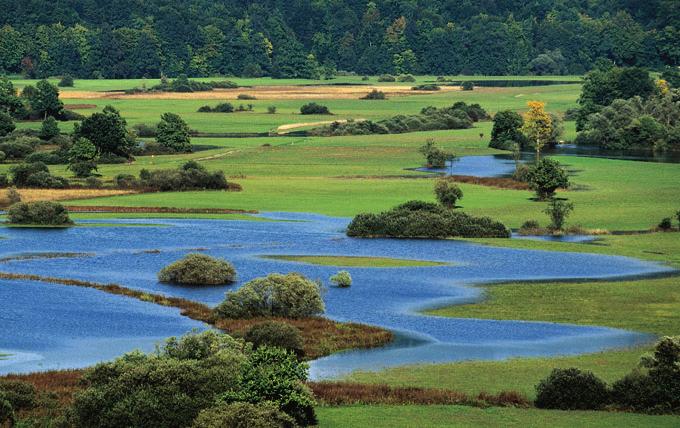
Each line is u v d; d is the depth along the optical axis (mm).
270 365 95875
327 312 148125
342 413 97000
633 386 102500
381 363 119750
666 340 105938
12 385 99812
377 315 146625
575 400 101438
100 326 134750
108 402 91375
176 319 139875
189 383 93188
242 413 85750
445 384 110312
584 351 126500
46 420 92500
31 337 128250
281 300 143500
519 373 115250
